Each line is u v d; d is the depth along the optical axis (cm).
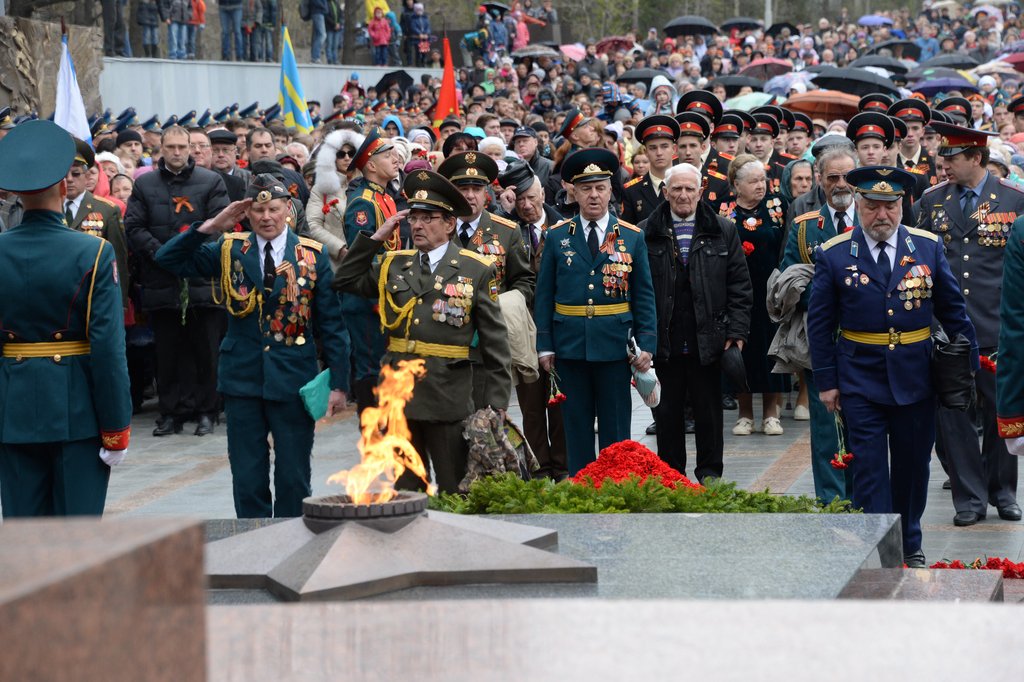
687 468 1505
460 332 1059
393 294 1062
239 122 2244
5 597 266
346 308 1347
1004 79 4628
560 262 1259
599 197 1252
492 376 1062
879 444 1052
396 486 1076
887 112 1828
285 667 418
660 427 1348
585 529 745
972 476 1221
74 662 279
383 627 452
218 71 3375
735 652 409
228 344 1071
